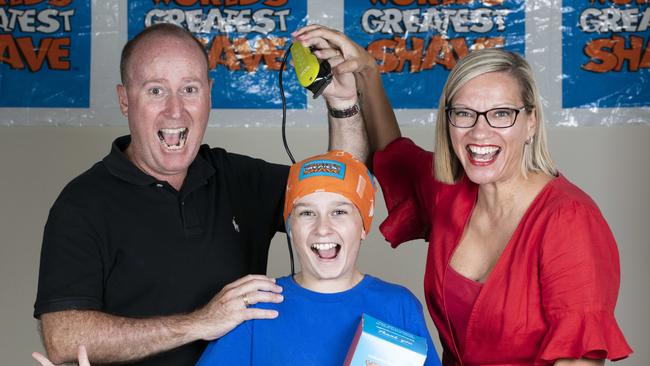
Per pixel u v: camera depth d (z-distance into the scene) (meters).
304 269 2.07
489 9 3.61
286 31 3.65
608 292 1.87
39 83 3.67
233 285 2.02
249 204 2.35
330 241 2.01
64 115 3.67
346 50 2.39
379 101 2.50
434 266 2.13
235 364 1.99
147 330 2.01
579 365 1.86
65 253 2.09
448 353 2.16
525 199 2.02
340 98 2.47
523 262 1.95
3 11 3.65
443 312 2.10
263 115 3.67
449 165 2.13
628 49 3.60
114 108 3.67
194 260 2.18
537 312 1.94
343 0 3.63
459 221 2.12
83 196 2.15
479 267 2.07
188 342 2.02
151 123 2.16
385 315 2.03
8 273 3.70
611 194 3.65
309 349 1.99
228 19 3.65
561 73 3.62
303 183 2.05
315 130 3.68
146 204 2.18
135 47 2.19
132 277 2.13
